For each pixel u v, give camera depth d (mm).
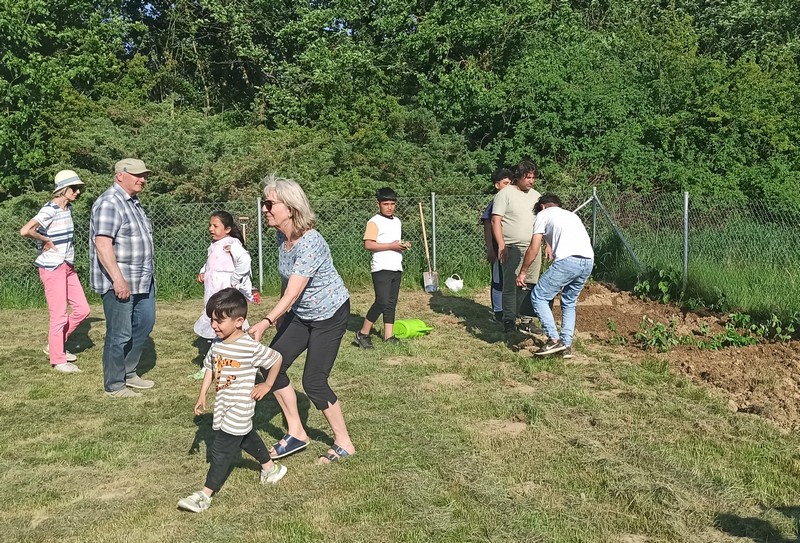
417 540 3477
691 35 16484
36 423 5270
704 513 3746
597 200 11711
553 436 4848
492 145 15844
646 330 7652
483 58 17562
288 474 4289
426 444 4695
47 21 16500
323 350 4375
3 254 10742
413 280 11875
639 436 4809
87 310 7027
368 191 14352
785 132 14609
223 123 15797
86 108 15062
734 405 5520
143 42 21188
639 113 15180
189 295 11023
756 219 11070
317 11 18828
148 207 11219
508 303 8000
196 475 4336
